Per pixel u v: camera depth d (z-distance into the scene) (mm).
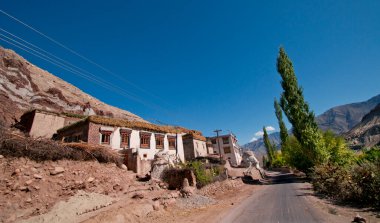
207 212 12625
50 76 68938
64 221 8969
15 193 9172
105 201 11719
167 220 10836
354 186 11320
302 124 27812
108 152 16359
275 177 44844
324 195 14664
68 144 13914
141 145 26234
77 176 12461
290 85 29719
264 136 79250
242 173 39375
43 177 10781
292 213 10016
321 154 25203
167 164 21125
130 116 71312
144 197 13164
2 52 36500
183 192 15938
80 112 43625
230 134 59531
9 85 33062
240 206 13594
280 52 31688
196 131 50531
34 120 24547
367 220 7770
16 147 10656
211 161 35875
